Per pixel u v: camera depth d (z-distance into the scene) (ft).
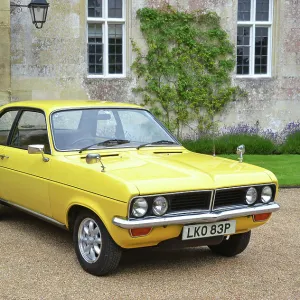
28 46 46.98
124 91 50.14
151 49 50.42
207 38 52.21
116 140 20.13
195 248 20.75
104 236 16.63
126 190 15.66
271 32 54.65
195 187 16.56
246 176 17.72
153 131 21.39
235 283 16.92
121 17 50.90
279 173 38.70
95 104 21.18
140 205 15.78
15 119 22.06
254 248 20.94
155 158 18.95
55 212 18.75
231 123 53.26
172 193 16.17
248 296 15.85
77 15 48.29
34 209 20.13
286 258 19.71
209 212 16.87
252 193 17.74
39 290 15.89
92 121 20.40
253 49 54.80
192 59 51.88
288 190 33.47
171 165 17.90
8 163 21.45
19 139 21.52
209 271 18.01
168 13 50.98
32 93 47.37
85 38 49.26
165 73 51.13
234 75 53.21
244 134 52.47
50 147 19.26
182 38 51.34
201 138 51.34
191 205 16.72
